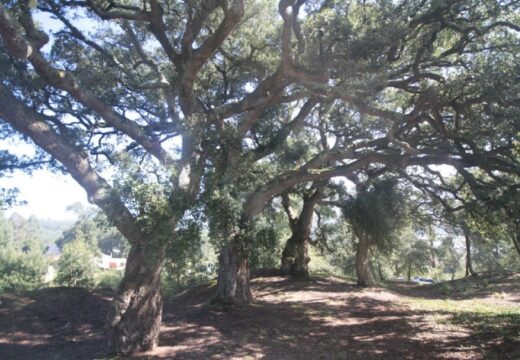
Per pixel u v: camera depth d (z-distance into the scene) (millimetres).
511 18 11266
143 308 9695
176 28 14617
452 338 11328
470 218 16141
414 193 19953
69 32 13086
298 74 11570
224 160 12961
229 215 10883
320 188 21609
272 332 11820
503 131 11039
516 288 22562
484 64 10578
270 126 15977
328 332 12180
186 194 9633
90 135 13539
